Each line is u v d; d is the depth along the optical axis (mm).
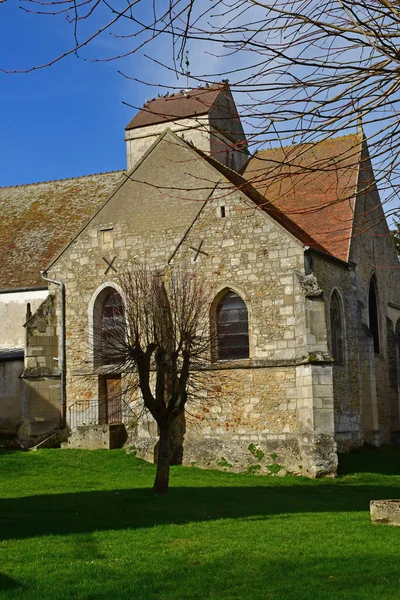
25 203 36688
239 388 24938
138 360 20031
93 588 10719
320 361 23578
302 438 23672
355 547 12969
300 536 13883
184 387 20266
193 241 26484
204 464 24938
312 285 24281
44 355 28297
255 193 27875
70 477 22469
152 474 23078
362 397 28078
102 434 26453
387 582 10922
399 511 14859
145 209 27703
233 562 12086
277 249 25078
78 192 36188
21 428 27469
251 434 24562
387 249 33688
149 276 24609
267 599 10180
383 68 6965
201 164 26938
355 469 24297
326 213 29109
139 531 14391
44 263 32438
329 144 28797
